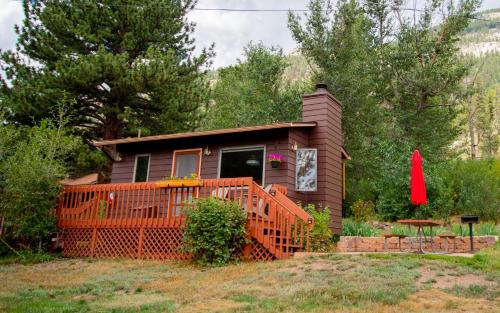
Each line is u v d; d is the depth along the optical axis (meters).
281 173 12.13
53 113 15.62
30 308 5.63
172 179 10.88
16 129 15.45
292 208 9.88
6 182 11.42
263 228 9.20
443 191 16.81
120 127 19.11
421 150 22.64
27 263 10.45
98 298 6.31
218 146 13.45
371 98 24.94
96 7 17.45
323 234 10.76
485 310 4.83
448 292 5.64
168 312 5.28
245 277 7.24
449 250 10.94
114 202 12.02
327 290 5.83
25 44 17.20
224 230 8.80
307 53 23.34
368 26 25.67
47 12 16.70
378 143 21.28
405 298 5.40
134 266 9.30
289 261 8.20
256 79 23.62
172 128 18.58
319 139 12.90
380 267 7.07
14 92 15.93
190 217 9.25
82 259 10.80
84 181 21.86
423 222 9.14
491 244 10.54
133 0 18.16
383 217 17.44
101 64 15.92
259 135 12.80
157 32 18.77
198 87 19.78
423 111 24.53
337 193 13.35
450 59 24.23
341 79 21.77
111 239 11.23
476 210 15.93
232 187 10.75
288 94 22.61
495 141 42.09
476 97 39.56
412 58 22.91
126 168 15.09
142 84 16.78
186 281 7.34
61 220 12.00
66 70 15.74
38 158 11.86
